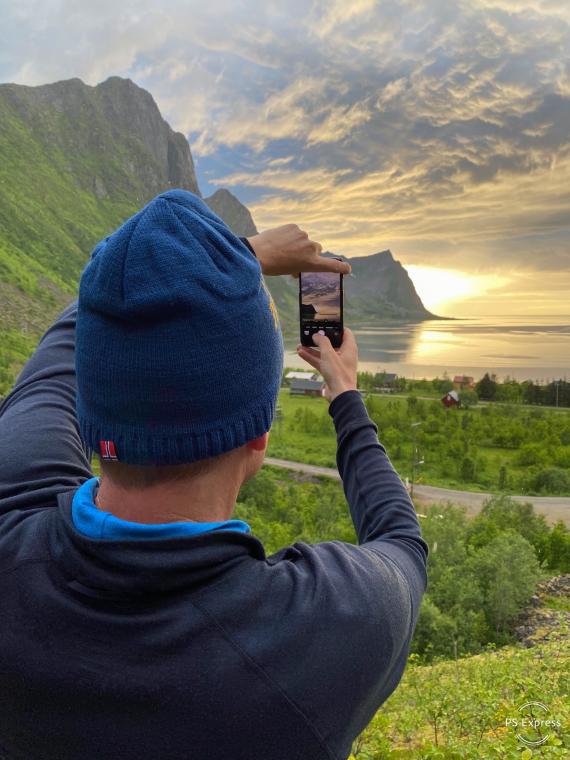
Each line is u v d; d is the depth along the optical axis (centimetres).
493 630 3344
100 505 121
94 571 105
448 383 19250
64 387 165
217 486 118
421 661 2384
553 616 3281
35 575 112
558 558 4950
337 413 163
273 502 6588
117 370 107
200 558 105
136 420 108
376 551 129
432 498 7769
